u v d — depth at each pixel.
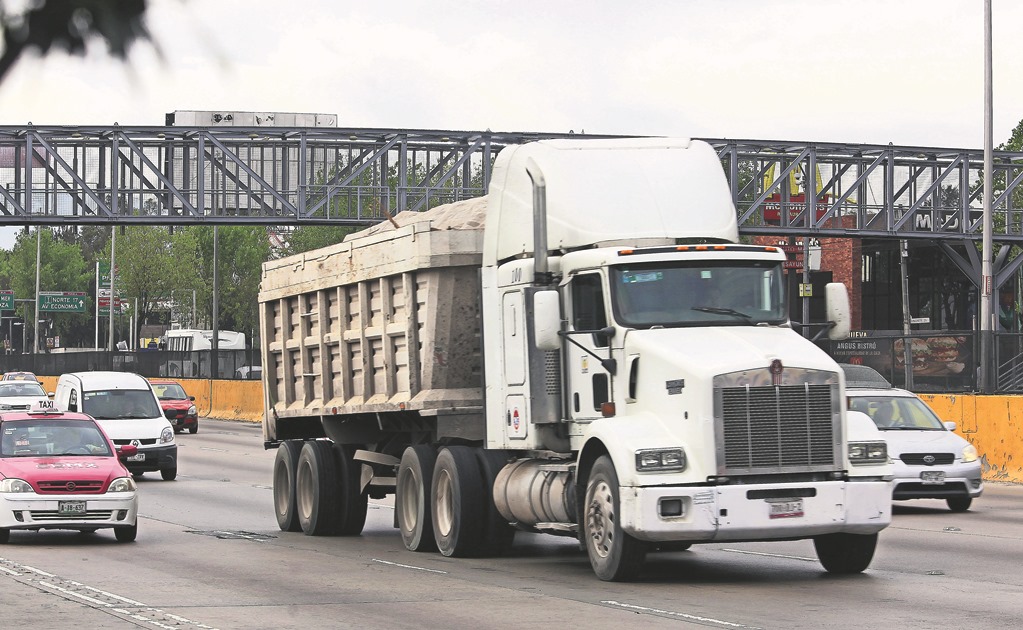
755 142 78.50
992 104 49.00
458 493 19.20
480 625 12.93
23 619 13.32
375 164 76.38
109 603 14.67
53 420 23.89
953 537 22.36
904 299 83.19
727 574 17.36
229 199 96.44
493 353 18.62
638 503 15.13
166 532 24.33
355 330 22.14
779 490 15.32
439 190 75.69
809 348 15.88
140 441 37.22
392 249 20.39
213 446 53.41
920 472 27.12
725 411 15.17
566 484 17.06
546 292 16.34
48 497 21.70
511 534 19.53
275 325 25.89
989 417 35.69
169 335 117.44
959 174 85.88
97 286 145.62
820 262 97.00
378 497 23.97
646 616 13.46
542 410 17.25
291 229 120.50
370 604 14.55
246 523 26.31
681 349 15.62
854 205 91.56
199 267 139.12
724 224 17.34
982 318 48.53
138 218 72.06
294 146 75.38
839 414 15.61
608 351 16.41
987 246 48.56
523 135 76.00
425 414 19.53
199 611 14.01
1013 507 28.80
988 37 49.00
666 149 18.03
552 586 16.12
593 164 17.66
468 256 19.39
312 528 23.50
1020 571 17.64
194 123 97.31
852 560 17.16
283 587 16.20
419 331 19.97
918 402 29.50
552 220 17.50
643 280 16.38
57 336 190.50
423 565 18.72
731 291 16.55
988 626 12.68
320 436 26.05
